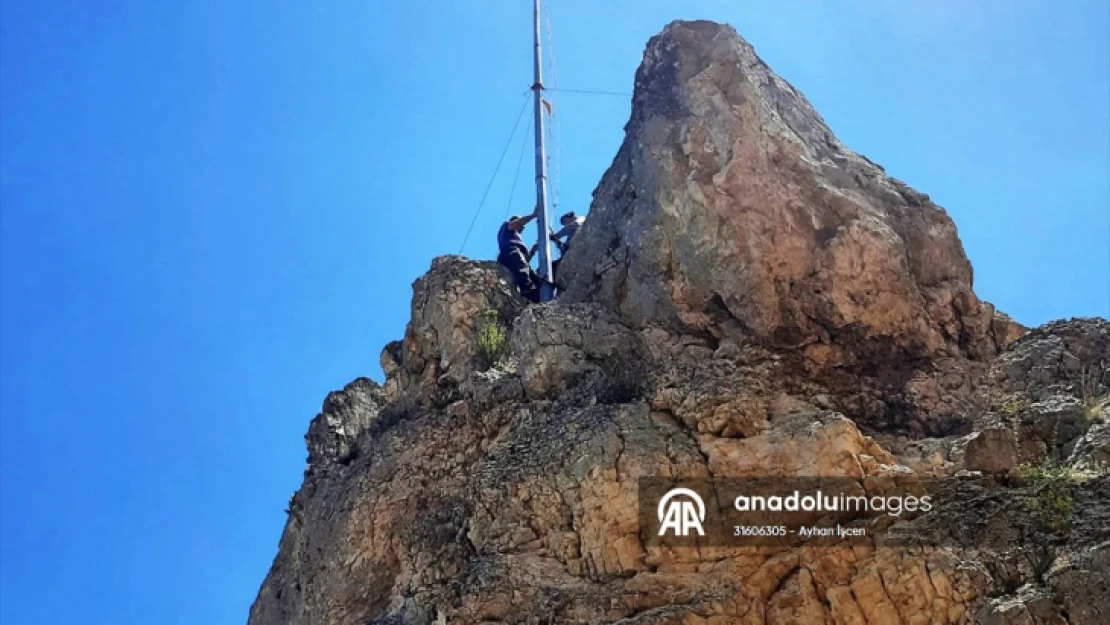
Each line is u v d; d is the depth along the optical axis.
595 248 17.81
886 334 15.63
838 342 15.59
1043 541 12.74
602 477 14.28
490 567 14.30
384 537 16.19
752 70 17.66
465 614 13.90
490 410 16.33
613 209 17.98
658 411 14.77
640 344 16.09
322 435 19.27
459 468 16.27
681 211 16.38
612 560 13.83
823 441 13.79
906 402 15.13
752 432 14.21
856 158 17.27
